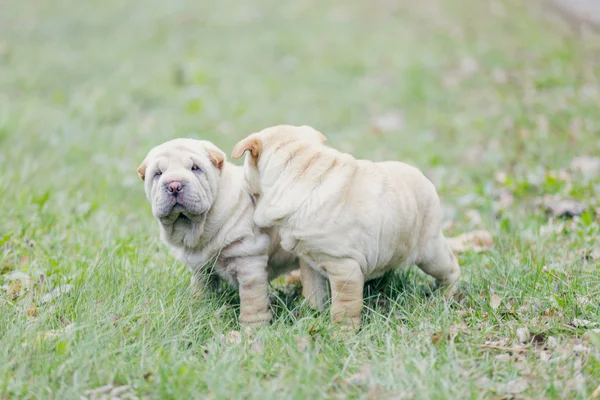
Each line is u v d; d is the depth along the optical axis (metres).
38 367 4.27
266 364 4.44
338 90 13.02
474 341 4.69
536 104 10.75
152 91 12.96
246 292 5.29
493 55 13.59
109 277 5.43
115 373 4.27
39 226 6.96
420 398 3.92
